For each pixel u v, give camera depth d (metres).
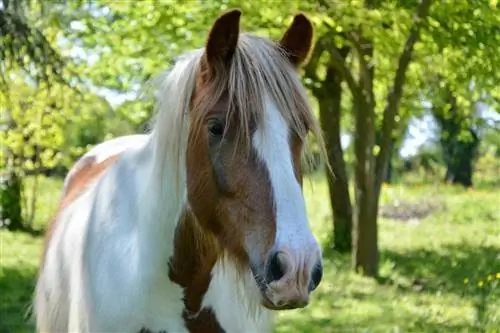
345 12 7.67
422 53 9.52
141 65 9.59
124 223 2.68
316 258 2.04
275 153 2.12
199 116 2.24
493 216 16.06
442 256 10.87
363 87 8.91
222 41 2.24
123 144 3.76
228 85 2.21
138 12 8.66
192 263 2.50
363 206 9.21
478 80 9.78
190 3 8.35
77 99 10.07
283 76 2.21
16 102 11.00
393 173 29.56
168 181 2.45
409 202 17.59
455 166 27.09
